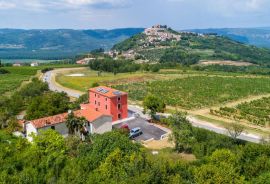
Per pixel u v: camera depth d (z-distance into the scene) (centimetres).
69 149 6694
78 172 4828
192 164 5725
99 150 5619
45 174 5078
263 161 5225
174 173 4497
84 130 8300
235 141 8131
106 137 5859
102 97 10306
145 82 19375
